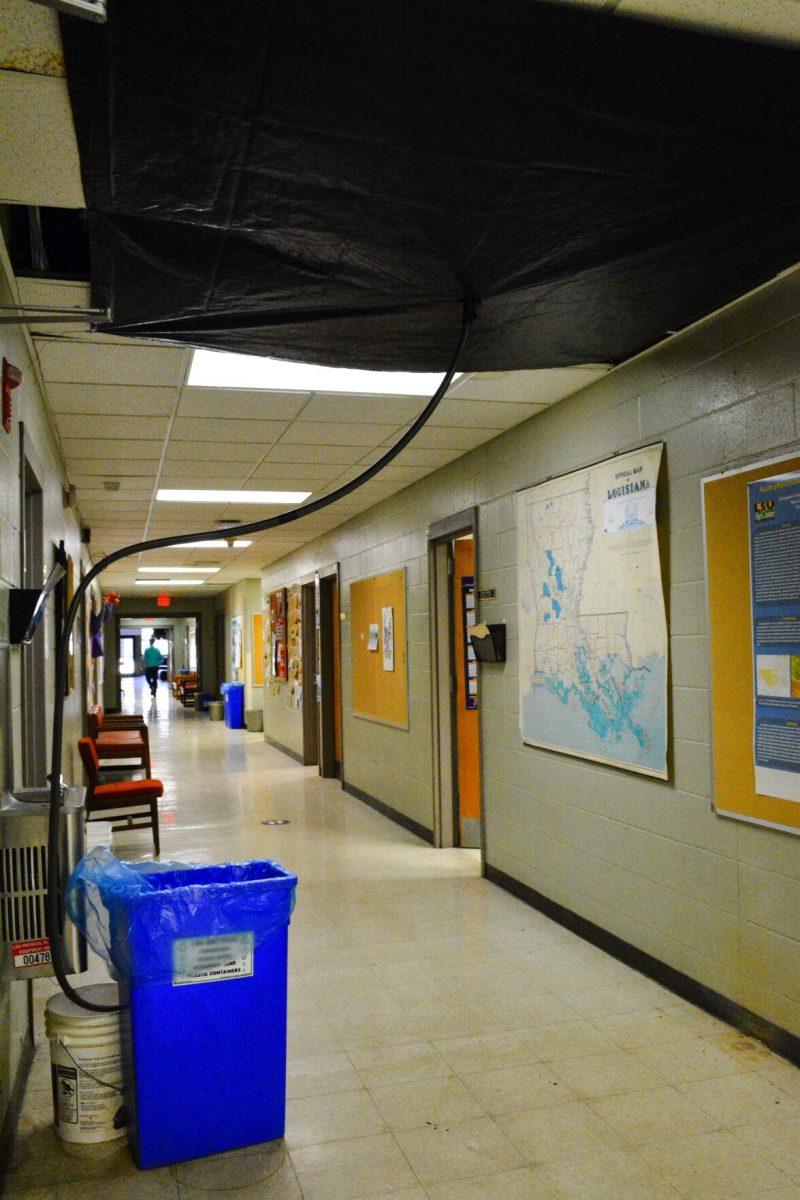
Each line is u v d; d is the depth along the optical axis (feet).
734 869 10.48
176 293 8.30
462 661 21.16
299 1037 10.70
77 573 25.50
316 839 22.22
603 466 13.19
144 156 6.04
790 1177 7.73
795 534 9.36
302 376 12.92
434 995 11.92
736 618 10.28
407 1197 7.52
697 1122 8.61
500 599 17.19
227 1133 8.24
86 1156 8.21
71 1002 8.80
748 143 6.14
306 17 4.71
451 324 9.22
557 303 8.80
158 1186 7.71
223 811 26.50
